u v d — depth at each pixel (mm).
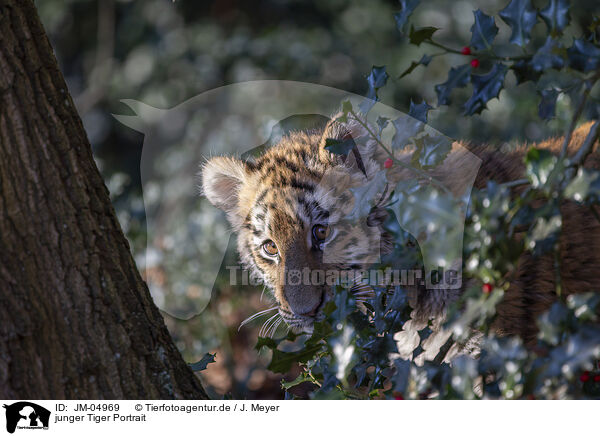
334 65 14148
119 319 3953
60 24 15766
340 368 3736
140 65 14883
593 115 3830
